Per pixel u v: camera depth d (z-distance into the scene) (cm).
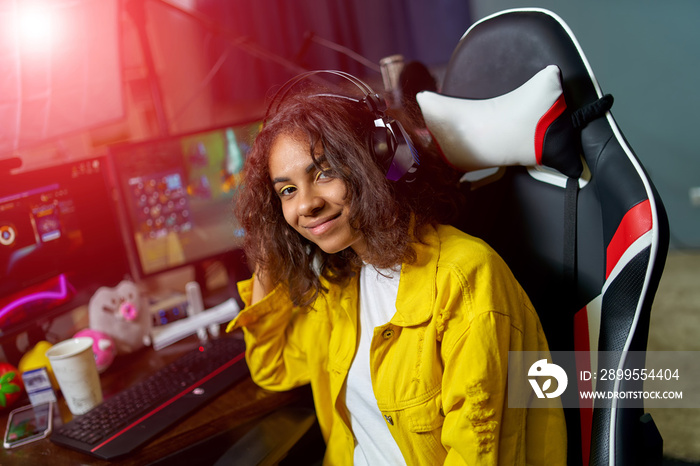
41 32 147
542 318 96
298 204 85
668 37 256
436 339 87
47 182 131
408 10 267
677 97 262
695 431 166
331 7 263
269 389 113
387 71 141
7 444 106
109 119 166
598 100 85
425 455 90
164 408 109
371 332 97
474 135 93
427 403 88
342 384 101
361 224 86
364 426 100
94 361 116
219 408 109
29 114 151
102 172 140
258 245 101
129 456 99
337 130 83
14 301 126
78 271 138
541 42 89
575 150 87
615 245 79
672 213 279
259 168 91
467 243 88
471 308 83
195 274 164
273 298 110
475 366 79
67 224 135
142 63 181
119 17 157
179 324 142
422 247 91
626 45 262
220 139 152
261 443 98
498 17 96
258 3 258
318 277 101
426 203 94
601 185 84
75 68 155
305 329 110
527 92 87
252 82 264
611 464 77
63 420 113
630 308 76
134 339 135
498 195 101
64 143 172
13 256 125
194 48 252
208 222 153
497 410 79
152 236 148
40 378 117
